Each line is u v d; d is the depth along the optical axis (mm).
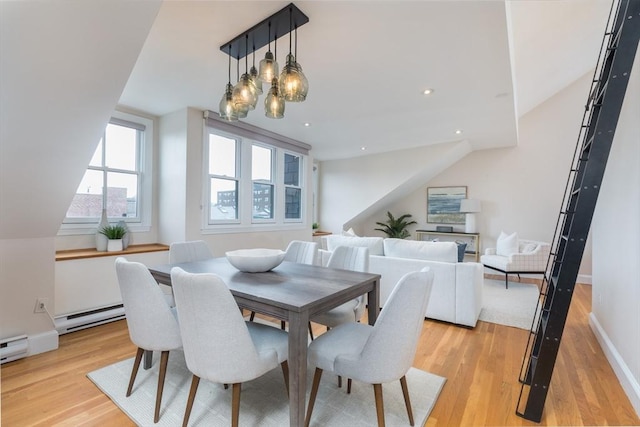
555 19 2705
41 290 2336
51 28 1330
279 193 4598
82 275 2721
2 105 1493
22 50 1347
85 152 1953
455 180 6020
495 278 5148
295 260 2773
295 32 1891
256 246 4203
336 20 1796
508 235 5293
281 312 1418
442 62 2311
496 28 1879
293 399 1360
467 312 2875
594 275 2947
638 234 1818
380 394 1396
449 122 3848
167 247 3334
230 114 1971
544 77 4102
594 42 3826
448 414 1655
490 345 2523
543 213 5281
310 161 5191
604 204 2613
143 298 1588
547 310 1744
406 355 1390
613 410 1702
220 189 3768
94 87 1646
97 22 1390
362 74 2508
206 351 1337
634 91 1978
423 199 6371
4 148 1666
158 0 1406
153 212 3592
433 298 3043
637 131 1896
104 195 3211
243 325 1349
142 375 1996
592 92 1885
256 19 1777
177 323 1638
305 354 1375
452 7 1688
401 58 2250
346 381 1965
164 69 2432
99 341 2500
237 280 1813
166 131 3535
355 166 6031
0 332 2168
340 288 1648
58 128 1735
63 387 1855
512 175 5504
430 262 3055
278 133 4398
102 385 1871
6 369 2055
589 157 1567
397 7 1686
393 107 3293
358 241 3553
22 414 1606
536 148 5328
